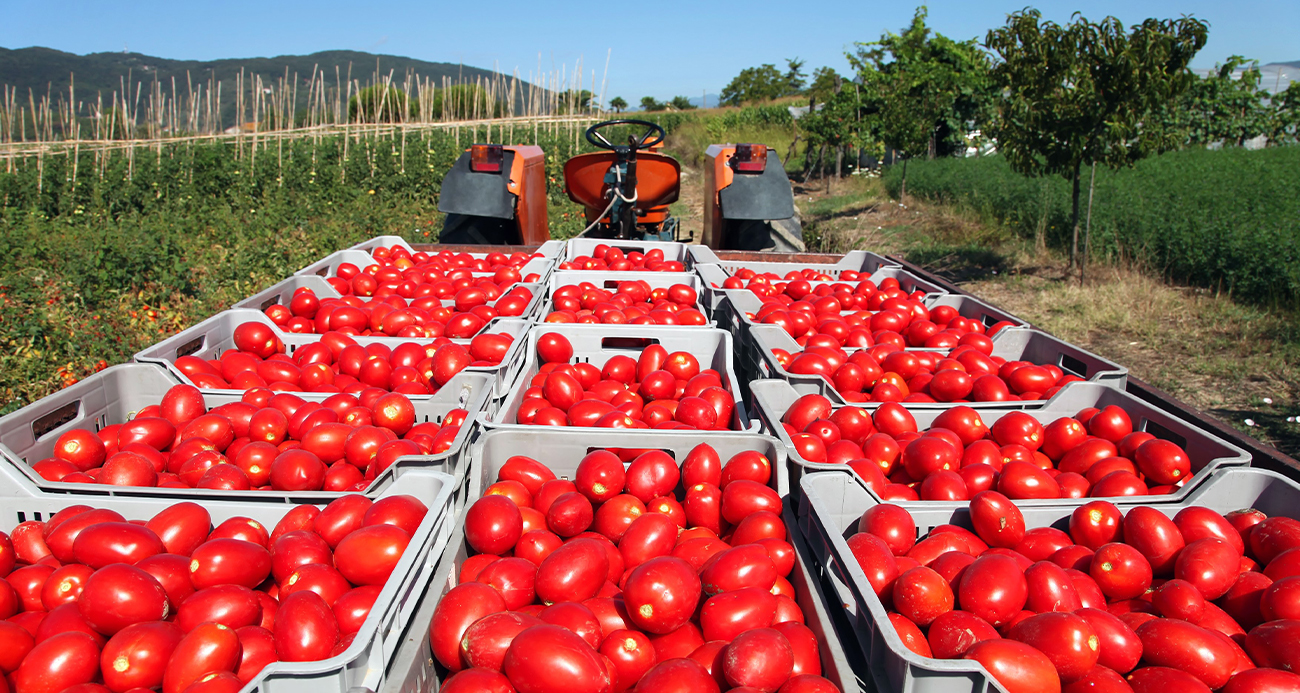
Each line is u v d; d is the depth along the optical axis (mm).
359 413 3096
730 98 62375
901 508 2344
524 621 1811
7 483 2354
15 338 6574
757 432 2787
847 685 1740
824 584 2182
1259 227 9516
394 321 4254
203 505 2383
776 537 2283
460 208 7184
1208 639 1851
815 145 23766
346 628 1898
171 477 2812
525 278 5191
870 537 2164
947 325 4609
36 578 2102
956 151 24016
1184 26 9492
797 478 2484
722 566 2039
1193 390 6582
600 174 8047
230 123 128625
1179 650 1852
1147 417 3092
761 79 57625
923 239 13695
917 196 18328
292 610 1790
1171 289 9578
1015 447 3014
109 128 22797
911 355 3863
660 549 2264
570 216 14766
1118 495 2658
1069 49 9977
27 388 5652
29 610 2076
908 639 1894
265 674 1484
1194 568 2127
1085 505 2422
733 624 1920
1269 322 8078
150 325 6965
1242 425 5844
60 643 1749
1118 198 12328
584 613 1887
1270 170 13977
